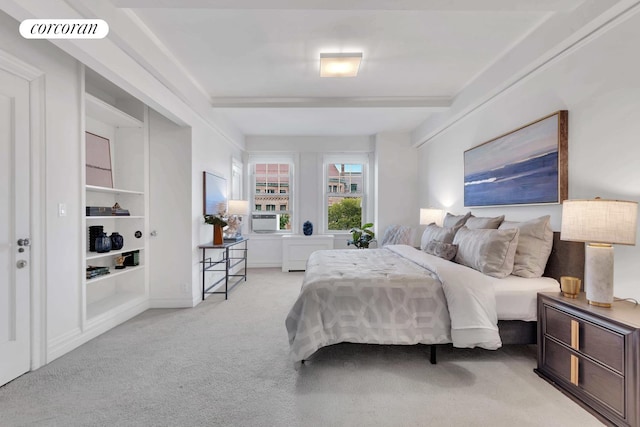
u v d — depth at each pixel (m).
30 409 1.61
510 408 1.63
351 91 3.53
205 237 3.86
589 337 1.57
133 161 3.35
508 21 2.18
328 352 2.29
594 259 1.66
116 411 1.60
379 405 1.65
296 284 4.42
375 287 2.10
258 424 1.50
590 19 1.78
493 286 2.08
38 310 2.06
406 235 4.24
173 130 3.44
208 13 2.10
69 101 2.32
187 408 1.62
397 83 3.29
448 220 3.51
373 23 2.21
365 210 5.84
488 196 3.07
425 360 2.16
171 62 2.74
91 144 3.01
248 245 5.73
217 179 4.25
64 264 2.27
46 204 2.12
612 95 1.83
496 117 3.00
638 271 1.70
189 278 3.44
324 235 5.68
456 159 3.85
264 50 2.61
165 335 2.61
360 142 5.68
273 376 1.95
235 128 4.90
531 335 2.09
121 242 3.10
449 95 3.62
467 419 1.54
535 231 2.26
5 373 1.85
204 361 2.14
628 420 1.37
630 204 1.57
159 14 2.11
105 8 1.84
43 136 2.10
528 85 2.54
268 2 1.76
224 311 3.26
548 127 2.28
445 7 1.80
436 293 2.09
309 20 2.18
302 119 4.52
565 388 1.74
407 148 5.29
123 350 2.32
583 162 2.03
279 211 5.84
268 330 2.73
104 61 2.00
